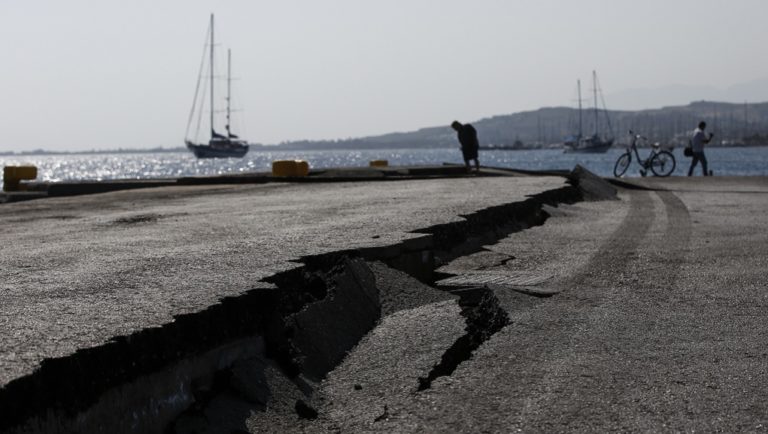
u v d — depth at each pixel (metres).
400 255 7.96
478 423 4.14
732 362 5.10
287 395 4.62
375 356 5.44
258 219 11.14
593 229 12.41
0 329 4.34
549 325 6.09
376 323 6.29
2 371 3.40
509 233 11.98
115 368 3.84
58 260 7.30
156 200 16.17
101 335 4.01
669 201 18.08
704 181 25.47
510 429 4.02
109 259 7.25
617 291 7.40
